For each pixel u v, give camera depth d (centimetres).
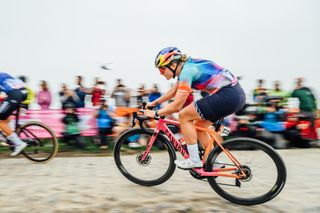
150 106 329
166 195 295
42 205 265
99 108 624
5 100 421
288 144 660
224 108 273
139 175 329
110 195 292
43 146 452
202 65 279
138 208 260
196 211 258
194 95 547
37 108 668
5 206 263
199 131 301
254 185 281
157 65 296
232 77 280
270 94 706
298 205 276
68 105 618
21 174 385
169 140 315
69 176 372
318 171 415
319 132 683
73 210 255
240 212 259
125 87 707
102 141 621
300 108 685
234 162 279
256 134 632
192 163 285
